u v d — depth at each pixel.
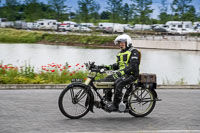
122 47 6.53
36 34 70.75
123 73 6.40
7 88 10.94
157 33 63.56
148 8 84.25
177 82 14.52
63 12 95.06
